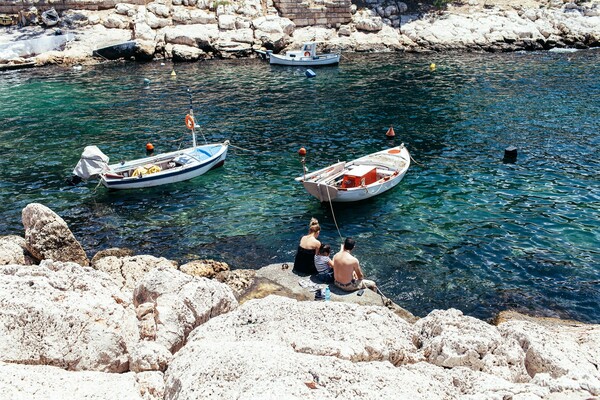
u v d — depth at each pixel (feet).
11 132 105.29
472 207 71.00
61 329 28.02
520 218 67.46
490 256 59.06
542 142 94.89
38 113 118.42
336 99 128.98
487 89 134.51
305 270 50.47
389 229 65.87
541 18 204.33
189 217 70.23
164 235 65.51
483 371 28.30
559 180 78.48
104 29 186.50
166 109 121.19
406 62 173.68
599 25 200.34
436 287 53.67
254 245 62.69
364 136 101.71
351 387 22.99
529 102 121.08
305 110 119.85
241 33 187.21
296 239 63.82
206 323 31.53
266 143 98.48
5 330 27.61
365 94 133.28
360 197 72.64
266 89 140.05
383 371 25.11
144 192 78.02
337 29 201.16
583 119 107.14
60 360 27.22
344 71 162.09
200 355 25.25
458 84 140.87
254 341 27.66
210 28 188.24
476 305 50.85
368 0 213.66
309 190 71.77
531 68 158.30
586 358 29.53
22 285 31.07
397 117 113.19
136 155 93.04
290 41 192.03
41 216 53.72
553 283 53.93
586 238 62.28
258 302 33.71
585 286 53.21
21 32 179.93
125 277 50.47
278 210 71.67
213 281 37.58
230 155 92.48
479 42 191.21
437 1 210.79
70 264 37.01
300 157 91.04
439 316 33.94
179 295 34.68
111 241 64.18
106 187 79.36
